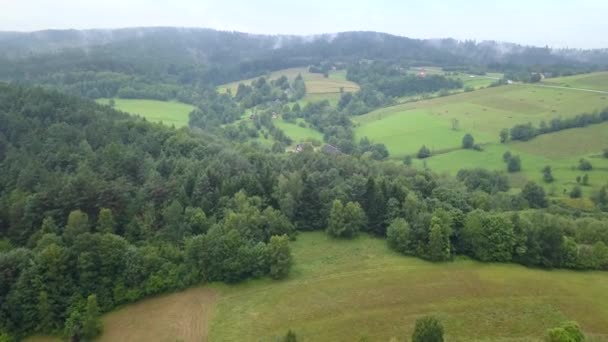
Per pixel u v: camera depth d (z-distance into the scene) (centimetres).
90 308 6159
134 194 8962
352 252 8600
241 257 7431
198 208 8525
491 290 7312
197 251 7444
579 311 6762
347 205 9150
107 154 10119
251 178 9706
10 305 6188
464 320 6481
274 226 8638
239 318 6550
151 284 7025
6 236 7900
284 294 7162
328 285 7425
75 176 8612
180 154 11406
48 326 6241
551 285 7538
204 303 6925
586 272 8138
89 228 7719
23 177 8956
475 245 8400
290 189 9512
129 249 7131
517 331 6234
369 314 6619
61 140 10669
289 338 5225
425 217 8619
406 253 8531
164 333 6225
